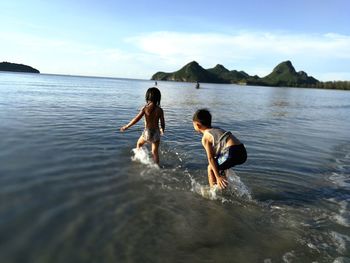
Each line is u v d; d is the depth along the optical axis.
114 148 3.58
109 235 1.80
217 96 18.38
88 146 3.58
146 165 3.08
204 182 2.74
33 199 2.14
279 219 2.16
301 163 3.57
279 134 5.47
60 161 2.97
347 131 6.36
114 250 1.67
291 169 3.31
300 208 2.36
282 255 1.73
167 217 2.08
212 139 2.47
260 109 10.43
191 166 3.14
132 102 10.30
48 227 1.82
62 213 2.00
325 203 2.47
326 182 2.97
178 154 3.54
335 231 2.03
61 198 2.21
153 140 3.14
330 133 5.95
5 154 3.02
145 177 2.76
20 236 1.70
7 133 3.85
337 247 1.84
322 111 11.34
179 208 2.23
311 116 9.12
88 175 2.69
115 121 5.57
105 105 8.62
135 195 2.38
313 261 1.69
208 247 1.76
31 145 3.40
